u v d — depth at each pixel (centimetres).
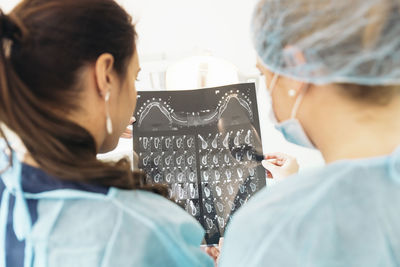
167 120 104
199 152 103
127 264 52
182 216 63
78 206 54
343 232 45
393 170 45
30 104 52
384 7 46
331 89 50
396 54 47
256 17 59
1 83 50
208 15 157
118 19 61
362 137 49
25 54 52
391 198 45
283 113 60
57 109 55
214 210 99
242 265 48
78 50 55
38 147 53
